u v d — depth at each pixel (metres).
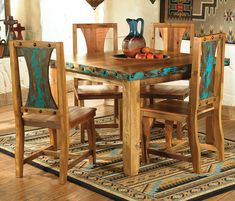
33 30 5.96
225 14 4.89
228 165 3.52
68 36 6.25
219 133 3.55
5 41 5.53
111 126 4.16
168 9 5.30
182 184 3.15
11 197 2.95
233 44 4.85
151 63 3.44
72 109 3.44
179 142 3.91
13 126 4.59
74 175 3.31
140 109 3.46
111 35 5.59
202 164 3.53
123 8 5.47
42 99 3.10
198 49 3.10
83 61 3.54
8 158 3.67
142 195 2.97
